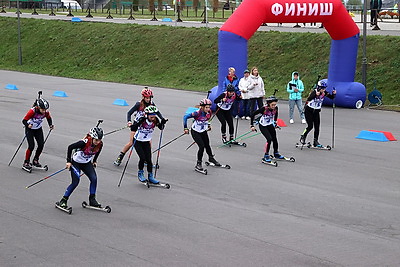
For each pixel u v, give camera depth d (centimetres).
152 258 775
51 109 2134
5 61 4066
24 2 6234
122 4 5809
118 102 2317
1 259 764
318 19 2083
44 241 835
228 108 1530
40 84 3077
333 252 808
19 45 3931
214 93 2056
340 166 1327
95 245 821
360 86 2252
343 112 2162
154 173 1238
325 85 1480
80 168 986
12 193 1080
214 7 5075
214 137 1647
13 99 2400
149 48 3638
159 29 3806
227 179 1198
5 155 1386
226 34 2016
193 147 1511
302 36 3072
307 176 1233
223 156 1412
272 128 1346
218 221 935
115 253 791
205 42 3456
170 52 3503
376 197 1085
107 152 1434
